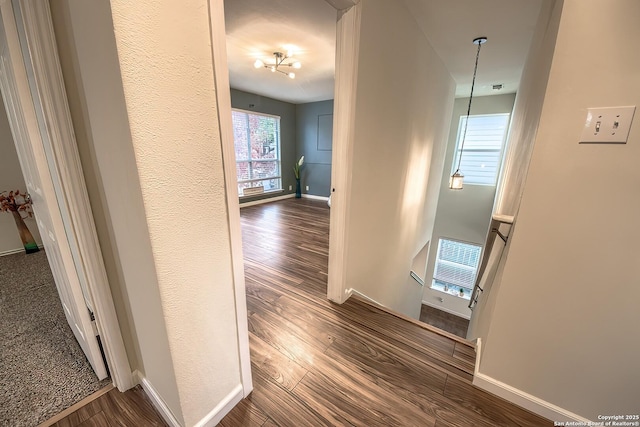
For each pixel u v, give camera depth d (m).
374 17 1.67
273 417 1.16
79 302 1.21
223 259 1.01
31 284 2.35
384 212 2.48
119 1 0.60
